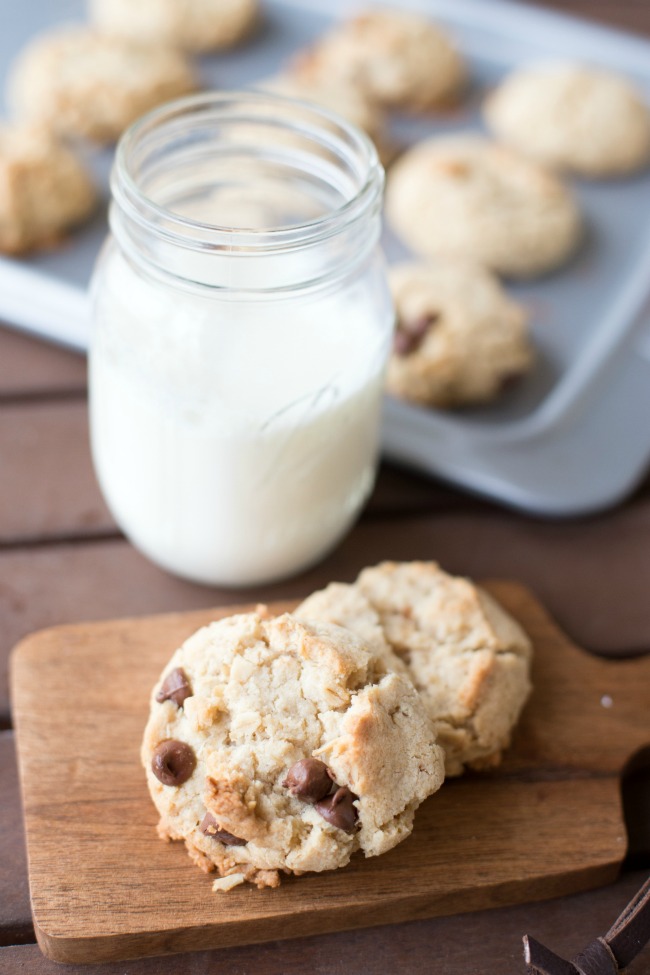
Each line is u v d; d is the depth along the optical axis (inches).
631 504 21.0
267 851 15.7
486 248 23.9
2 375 21.7
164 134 17.6
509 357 21.9
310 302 17.0
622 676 18.4
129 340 17.3
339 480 18.3
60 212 23.5
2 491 20.3
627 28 30.0
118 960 16.0
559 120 26.0
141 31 27.5
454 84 27.4
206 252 16.0
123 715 17.4
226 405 17.0
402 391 21.9
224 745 16.0
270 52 28.3
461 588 18.0
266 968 16.1
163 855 16.3
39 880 16.0
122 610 19.1
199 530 18.3
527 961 15.4
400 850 16.5
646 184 26.1
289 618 16.6
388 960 16.2
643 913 15.7
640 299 23.6
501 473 20.6
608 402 21.9
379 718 16.0
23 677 17.6
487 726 17.0
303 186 18.9
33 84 25.6
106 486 19.1
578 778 17.3
